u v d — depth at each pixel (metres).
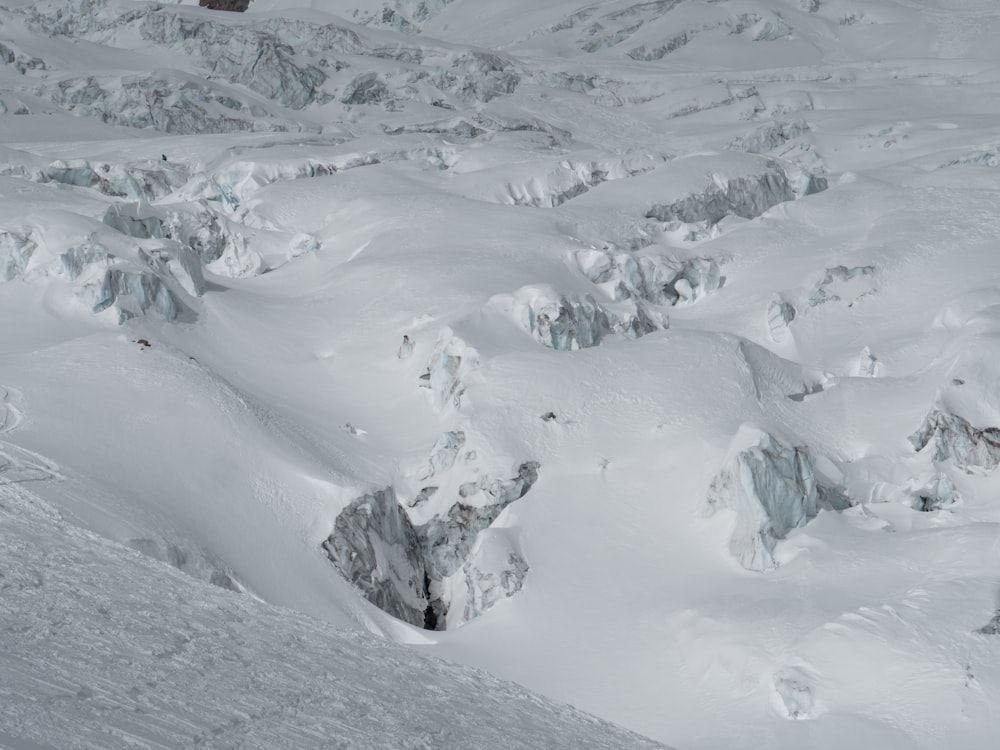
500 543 36.50
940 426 39.66
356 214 67.62
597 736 17.34
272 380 47.06
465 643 34.03
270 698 13.96
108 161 85.56
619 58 159.62
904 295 53.84
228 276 61.34
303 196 72.88
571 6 187.12
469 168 86.25
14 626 14.01
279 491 37.38
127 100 112.62
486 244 59.44
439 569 39.47
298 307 53.50
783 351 52.47
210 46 137.75
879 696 27.81
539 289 47.38
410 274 55.19
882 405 42.12
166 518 32.66
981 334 42.31
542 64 140.50
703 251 60.78
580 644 33.00
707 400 40.94
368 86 128.25
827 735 27.16
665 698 30.31
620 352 43.56
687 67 142.62
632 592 34.62
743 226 64.50
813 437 40.59
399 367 47.94
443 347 45.34
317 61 131.25
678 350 43.22
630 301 51.53
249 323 50.56
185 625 16.14
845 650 28.92
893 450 40.12
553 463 39.56
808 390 43.62
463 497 39.62
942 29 162.88
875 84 119.88
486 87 132.00
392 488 40.69
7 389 36.62
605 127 113.38
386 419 45.12
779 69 132.62
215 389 40.19
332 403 46.31
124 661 13.67
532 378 42.25
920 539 33.88
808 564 33.62
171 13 142.38
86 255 47.62
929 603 30.00
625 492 38.34
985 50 156.50
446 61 139.25
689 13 170.12
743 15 167.25
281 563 35.00
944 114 105.12
